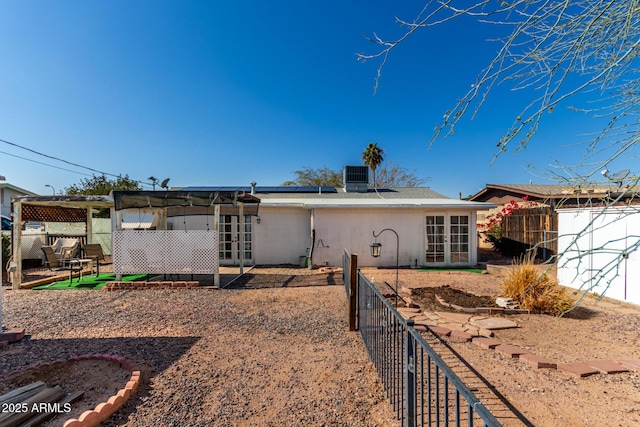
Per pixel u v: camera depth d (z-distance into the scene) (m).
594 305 7.01
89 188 26.62
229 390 3.41
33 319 6.04
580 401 3.24
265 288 9.01
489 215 19.11
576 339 4.98
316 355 4.35
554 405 3.17
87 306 7.03
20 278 8.96
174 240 9.02
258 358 4.25
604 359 4.23
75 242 12.89
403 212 13.08
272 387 3.48
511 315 6.23
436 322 5.71
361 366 4.00
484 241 19.03
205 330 5.41
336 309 6.75
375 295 3.85
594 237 7.86
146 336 5.11
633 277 6.94
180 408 3.06
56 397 3.09
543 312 6.34
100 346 4.67
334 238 12.98
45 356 4.32
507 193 20.09
